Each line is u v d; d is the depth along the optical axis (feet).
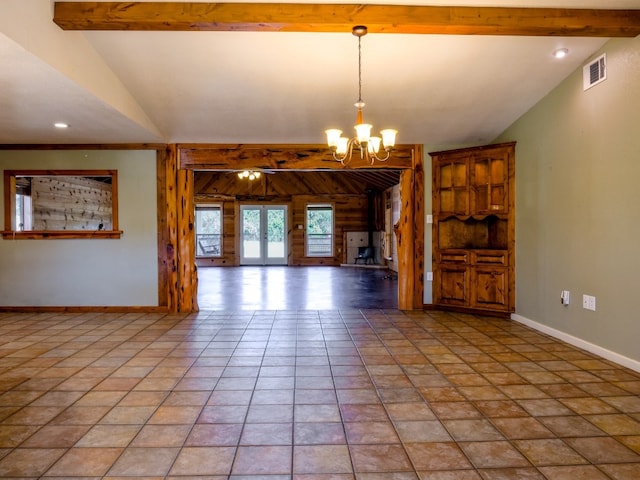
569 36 10.70
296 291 23.59
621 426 7.53
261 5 9.68
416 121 15.88
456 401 8.64
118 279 17.75
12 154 17.54
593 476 6.04
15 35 8.17
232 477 6.07
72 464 6.39
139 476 6.08
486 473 6.13
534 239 14.75
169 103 14.37
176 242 17.62
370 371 10.44
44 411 8.24
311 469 6.26
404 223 17.92
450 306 17.54
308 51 11.91
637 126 10.23
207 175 40.93
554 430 7.40
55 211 24.76
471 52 11.98
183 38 11.23
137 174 17.62
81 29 9.86
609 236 11.17
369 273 32.81
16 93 11.22
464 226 18.10
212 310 18.16
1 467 6.30
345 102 14.53
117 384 9.63
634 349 10.39
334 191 40.88
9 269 17.76
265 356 11.69
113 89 12.54
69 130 15.25
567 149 12.94
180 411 8.23
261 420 7.85
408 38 11.42
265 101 14.37
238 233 41.06
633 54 10.37
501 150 16.11
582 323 12.31
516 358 11.41
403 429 7.47
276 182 40.98
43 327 15.03
